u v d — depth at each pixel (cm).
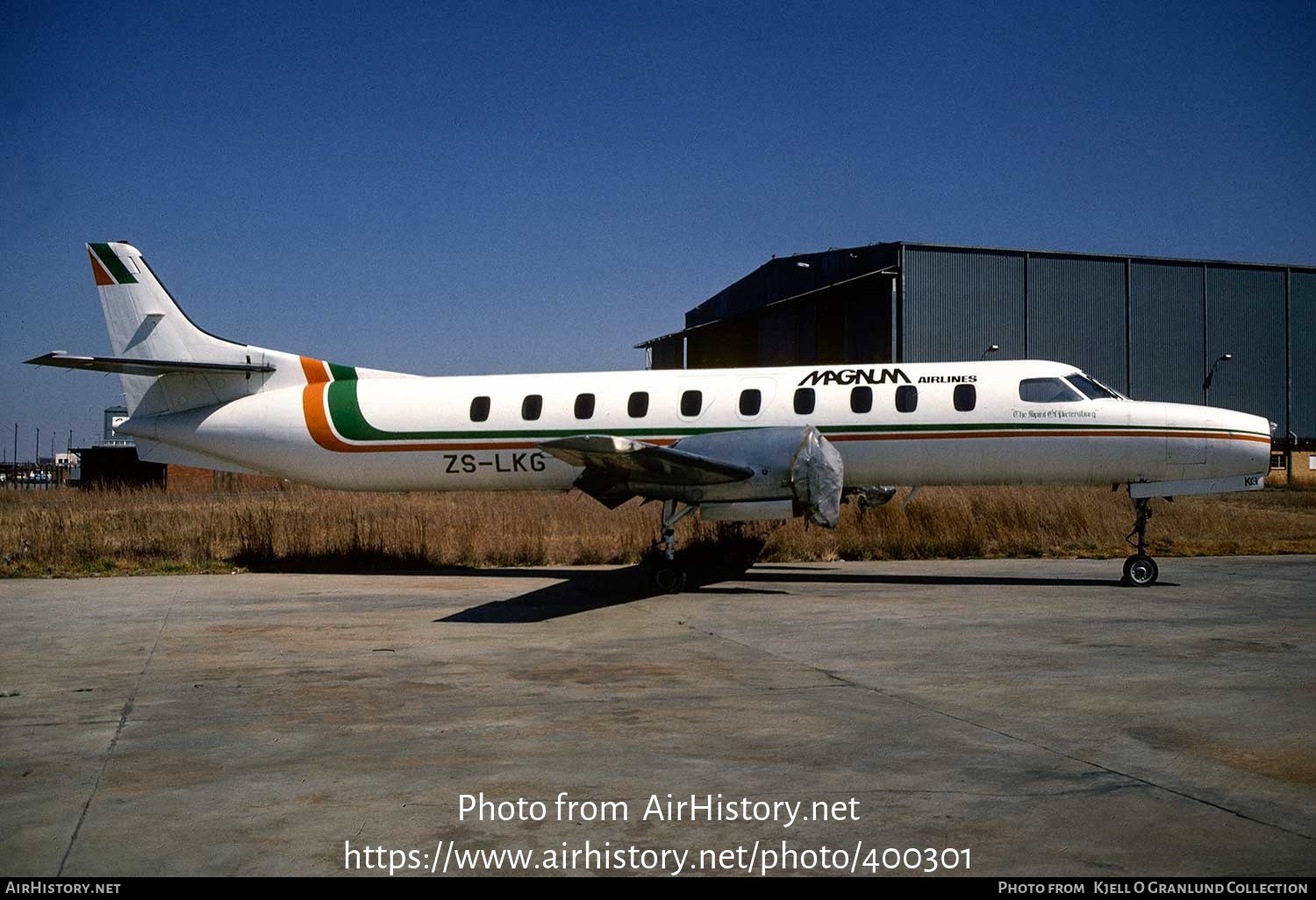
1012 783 505
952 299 3716
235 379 1717
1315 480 4431
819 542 1806
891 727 616
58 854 424
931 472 1437
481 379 1622
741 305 4747
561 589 1386
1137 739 583
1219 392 4138
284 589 1415
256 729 628
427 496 3055
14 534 1961
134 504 2814
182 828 455
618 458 1223
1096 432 1372
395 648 921
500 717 654
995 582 1407
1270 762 538
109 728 632
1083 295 3906
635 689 736
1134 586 1348
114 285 1738
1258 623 1022
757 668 809
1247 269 4200
